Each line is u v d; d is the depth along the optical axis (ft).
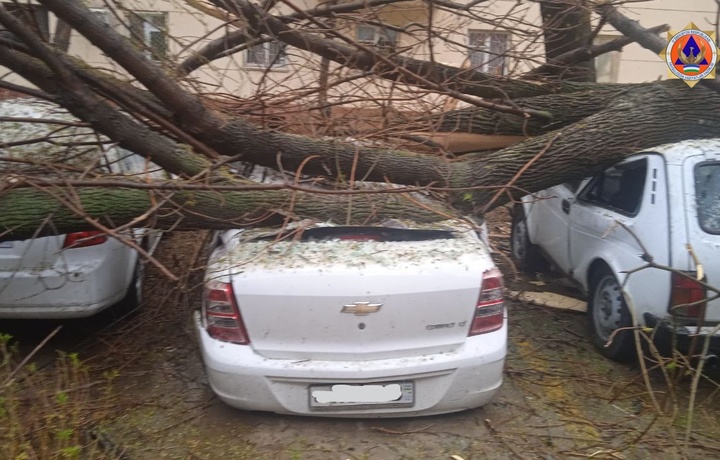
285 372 10.35
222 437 11.05
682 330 12.13
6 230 11.87
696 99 15.64
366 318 10.34
